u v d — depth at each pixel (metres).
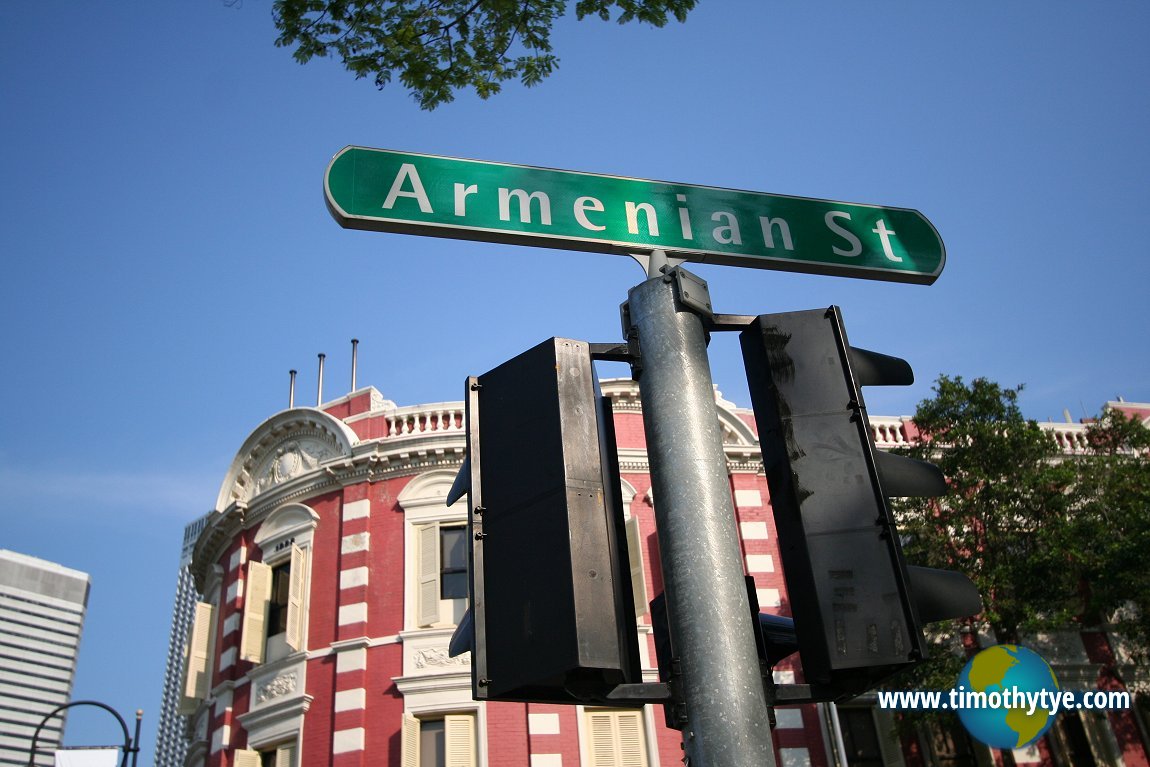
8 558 173.75
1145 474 21.94
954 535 21.39
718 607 3.46
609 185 4.76
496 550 3.72
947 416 22.70
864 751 22.14
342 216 4.35
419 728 21.22
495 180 4.64
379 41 9.95
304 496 25.06
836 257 4.97
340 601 23.03
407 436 24.12
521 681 3.43
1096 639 24.30
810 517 3.87
